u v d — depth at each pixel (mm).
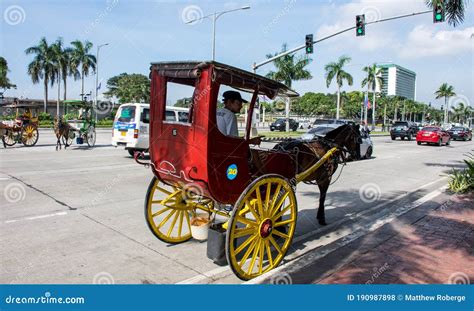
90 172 10938
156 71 4801
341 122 18562
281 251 4969
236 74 4312
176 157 4586
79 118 18281
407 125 34625
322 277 4488
